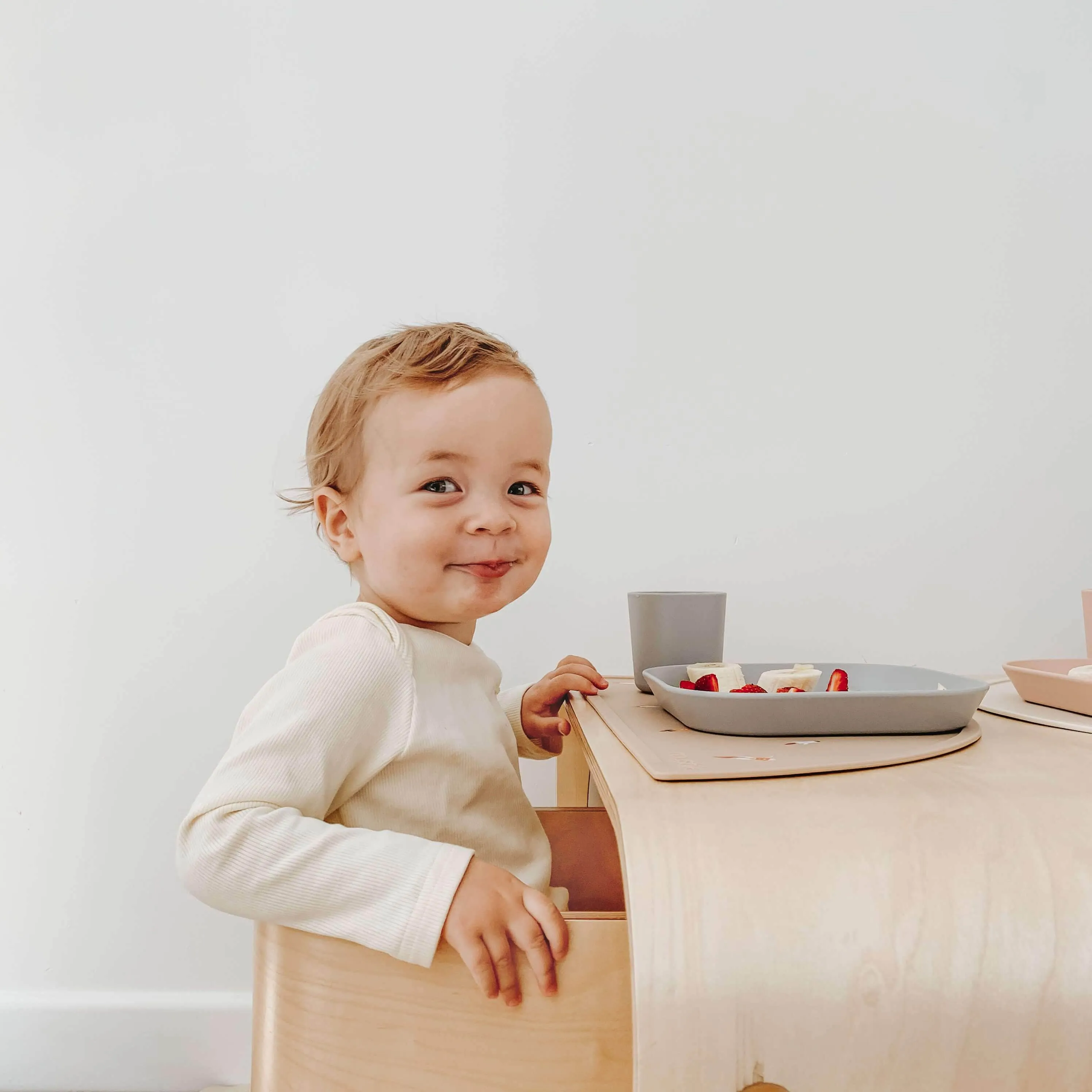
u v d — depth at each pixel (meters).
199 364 1.24
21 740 1.22
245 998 1.21
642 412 1.27
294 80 1.26
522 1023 0.45
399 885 0.48
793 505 1.27
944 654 1.26
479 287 1.26
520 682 1.26
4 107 1.25
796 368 1.27
